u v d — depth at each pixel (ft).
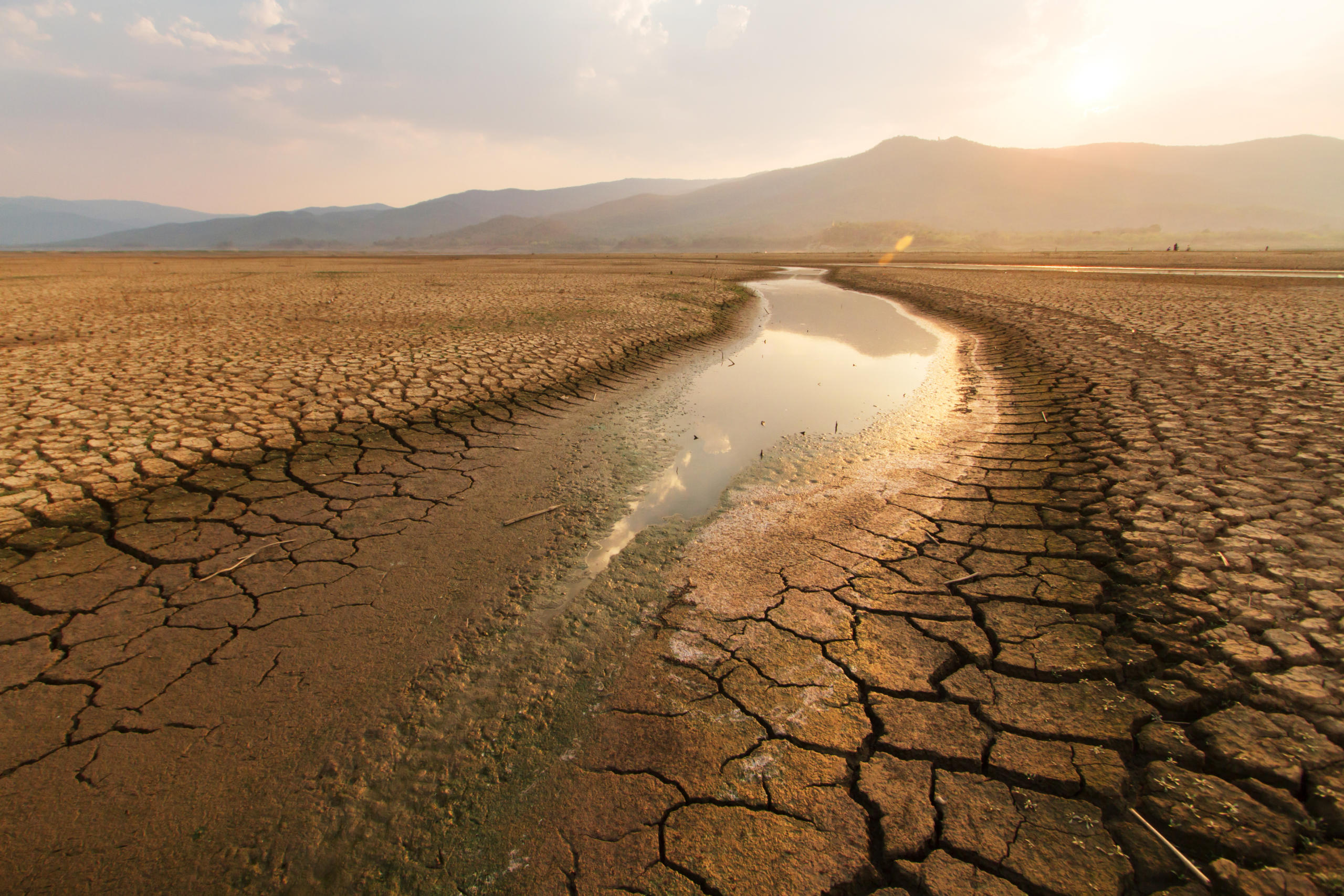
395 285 62.75
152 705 7.60
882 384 24.68
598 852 5.75
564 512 13.20
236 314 39.37
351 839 5.97
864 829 5.86
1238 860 5.31
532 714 7.51
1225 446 14.67
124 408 18.31
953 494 13.39
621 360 28.32
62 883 5.52
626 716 7.42
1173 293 48.11
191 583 10.30
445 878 5.58
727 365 28.55
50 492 12.94
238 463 15.10
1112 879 5.27
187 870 5.67
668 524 12.62
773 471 15.37
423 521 12.72
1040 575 9.96
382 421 18.53
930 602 9.43
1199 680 7.36
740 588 10.11
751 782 6.41
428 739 7.15
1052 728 6.92
